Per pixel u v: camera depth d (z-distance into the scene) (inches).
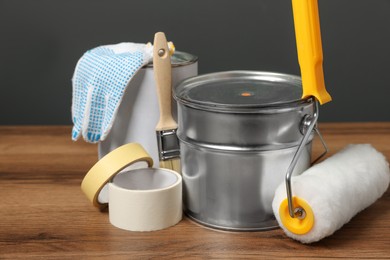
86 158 47.2
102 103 39.3
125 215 35.3
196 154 34.8
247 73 39.1
